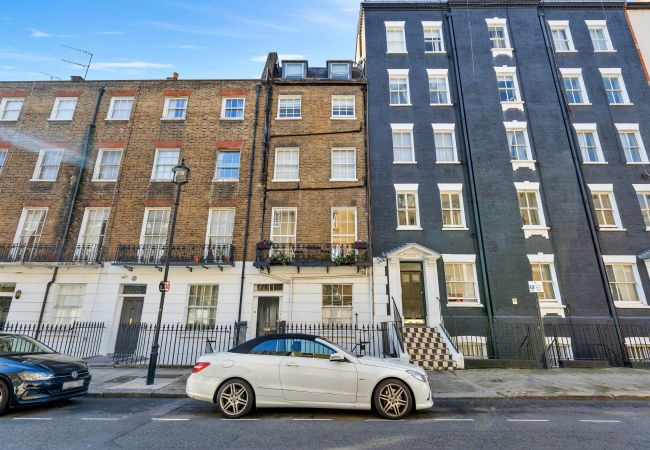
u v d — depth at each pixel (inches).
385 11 733.3
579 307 530.6
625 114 641.6
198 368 262.2
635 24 709.3
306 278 546.3
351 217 587.8
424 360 444.8
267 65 684.7
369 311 530.6
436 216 586.2
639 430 223.6
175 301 538.0
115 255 559.2
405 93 678.5
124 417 251.6
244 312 533.0
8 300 547.5
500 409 278.1
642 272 549.6
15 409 271.0
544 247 560.4
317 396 250.2
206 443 197.6
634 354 507.8
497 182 594.6
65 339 519.5
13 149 625.6
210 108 648.4
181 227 574.9
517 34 693.9
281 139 629.3
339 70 722.2
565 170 601.9
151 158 615.2
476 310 536.1
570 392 327.6
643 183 597.3
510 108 642.8
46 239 570.6
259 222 576.7
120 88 664.4
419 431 219.6
